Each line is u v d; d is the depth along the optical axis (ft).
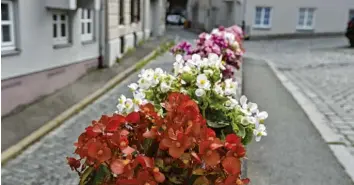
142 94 9.09
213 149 6.89
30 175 15.85
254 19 95.14
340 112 26.17
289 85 35.47
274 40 89.92
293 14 96.32
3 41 23.08
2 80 22.40
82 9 33.24
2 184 14.98
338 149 18.95
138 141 7.49
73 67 32.68
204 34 22.38
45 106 25.22
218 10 117.70
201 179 7.11
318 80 38.70
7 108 22.90
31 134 19.97
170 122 7.26
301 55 61.05
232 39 22.52
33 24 25.59
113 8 40.65
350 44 73.56
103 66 39.34
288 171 16.28
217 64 10.18
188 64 10.16
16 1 23.89
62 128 21.70
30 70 25.41
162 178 6.70
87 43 35.55
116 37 42.47
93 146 6.79
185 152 7.10
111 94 30.09
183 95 8.00
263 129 8.86
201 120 7.40
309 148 18.93
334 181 15.55
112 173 6.89
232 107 9.18
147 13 68.03
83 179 7.18
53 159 17.46
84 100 27.14
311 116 24.77
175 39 78.64
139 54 50.72
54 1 27.17
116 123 7.23
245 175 14.03
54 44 29.35
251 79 37.27
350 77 40.70
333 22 98.43
